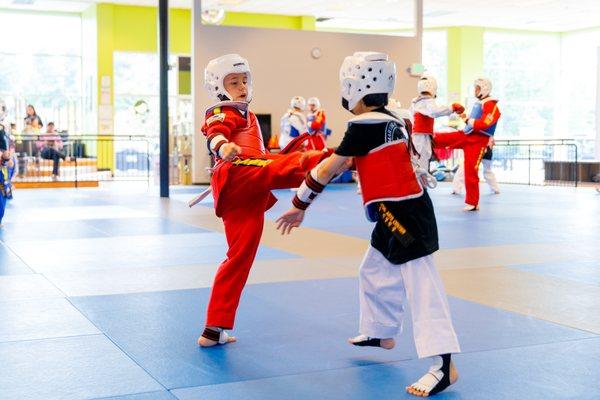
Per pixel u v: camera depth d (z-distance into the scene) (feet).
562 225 34.17
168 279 20.92
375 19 94.63
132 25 88.12
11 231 31.99
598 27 101.96
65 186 66.18
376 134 11.46
